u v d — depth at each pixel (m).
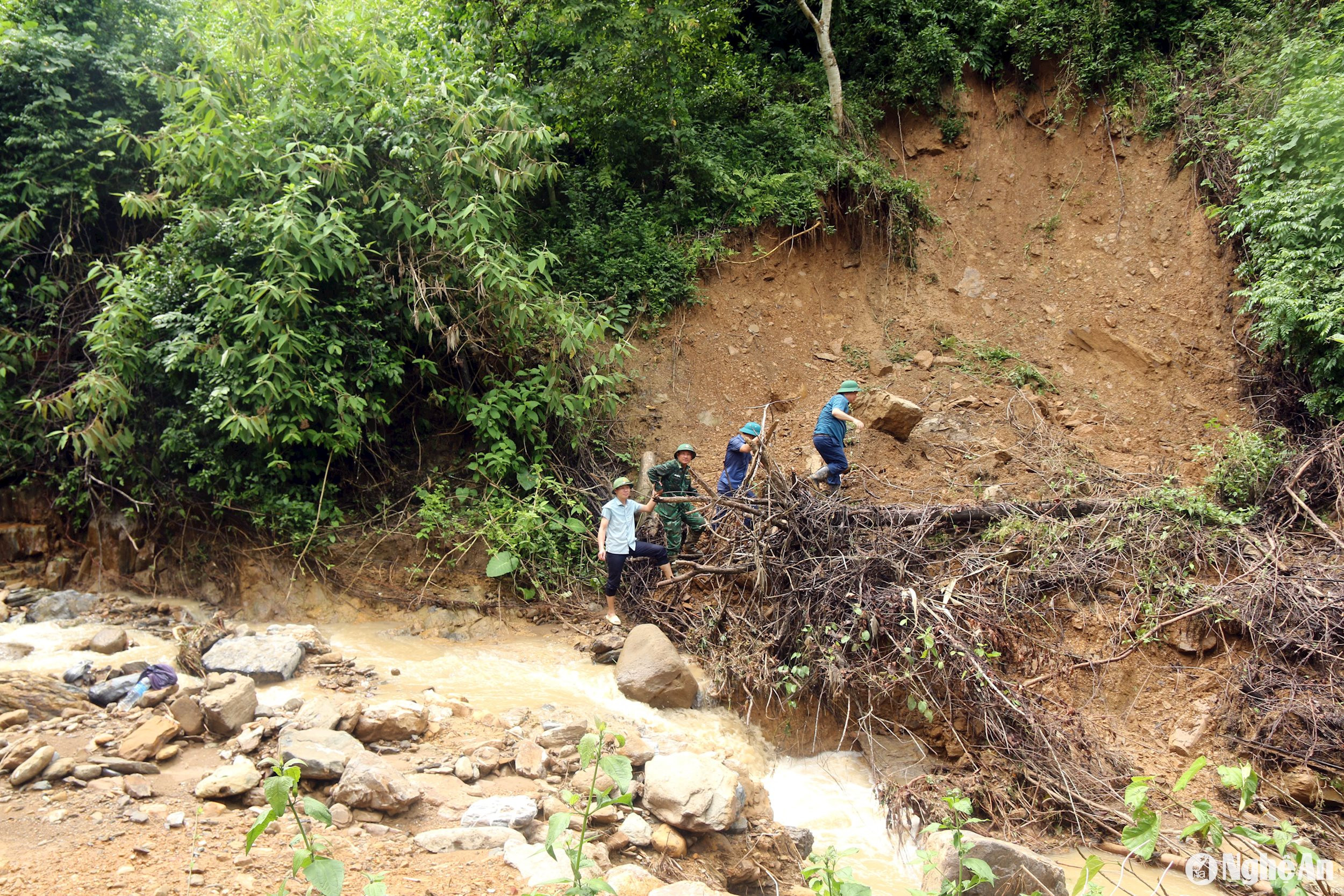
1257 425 9.97
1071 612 7.51
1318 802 6.18
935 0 14.00
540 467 9.20
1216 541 7.80
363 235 9.12
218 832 4.18
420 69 9.59
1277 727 6.54
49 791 4.50
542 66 12.32
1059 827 6.14
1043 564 7.77
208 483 8.34
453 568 8.69
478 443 9.41
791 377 11.44
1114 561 7.77
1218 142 11.79
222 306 7.90
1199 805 2.92
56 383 9.38
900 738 7.00
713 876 4.82
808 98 13.59
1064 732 6.68
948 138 13.41
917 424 10.21
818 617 7.35
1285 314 9.27
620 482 8.12
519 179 9.15
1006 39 13.55
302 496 8.62
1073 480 9.31
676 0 11.45
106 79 9.45
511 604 8.61
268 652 6.83
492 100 9.58
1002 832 6.09
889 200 12.33
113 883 3.64
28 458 9.21
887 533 8.01
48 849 3.92
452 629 8.23
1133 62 13.03
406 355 9.22
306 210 8.29
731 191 11.92
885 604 7.22
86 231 9.70
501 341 9.38
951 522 8.34
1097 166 12.84
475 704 6.50
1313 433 9.41
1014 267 12.50
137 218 9.83
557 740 5.78
